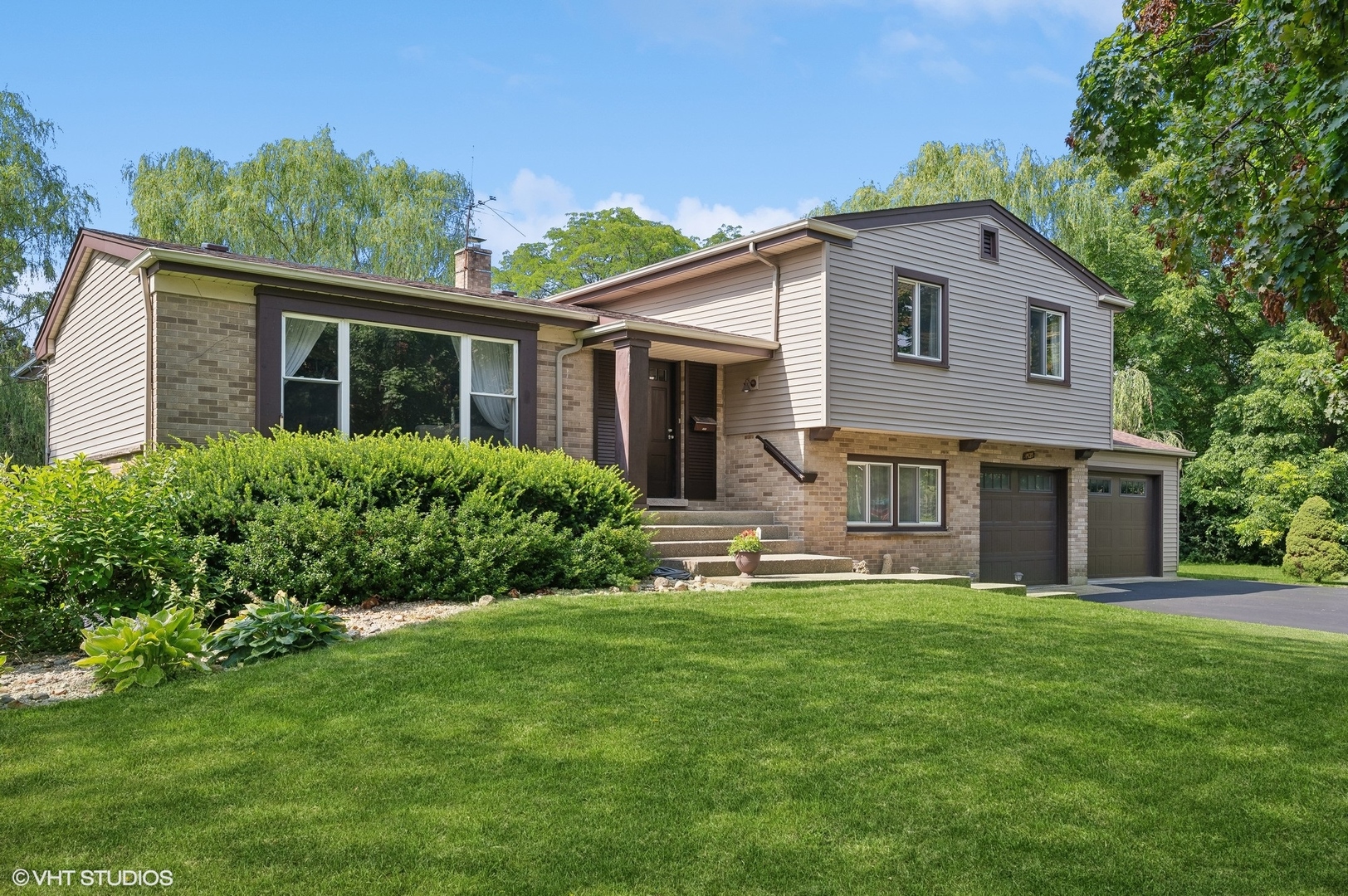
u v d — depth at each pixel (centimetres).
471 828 384
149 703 550
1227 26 813
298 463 891
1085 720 532
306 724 507
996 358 1644
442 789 423
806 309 1401
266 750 471
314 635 675
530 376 1277
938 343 1548
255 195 2748
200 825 386
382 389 1155
